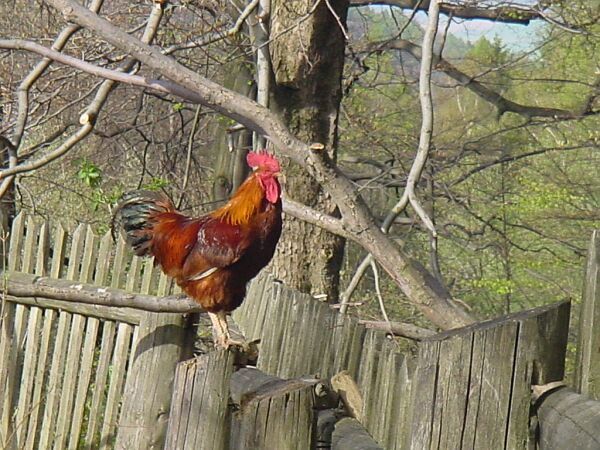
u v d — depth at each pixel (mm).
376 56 22250
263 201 9188
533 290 25516
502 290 23812
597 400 4211
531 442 4250
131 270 10133
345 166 24844
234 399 6430
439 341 4312
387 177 22656
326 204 15391
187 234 9391
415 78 23516
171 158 22875
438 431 4285
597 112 21719
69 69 18188
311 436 5797
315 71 15133
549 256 25062
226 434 6254
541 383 4262
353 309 19859
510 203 23719
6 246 11703
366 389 7547
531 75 23594
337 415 7047
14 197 15500
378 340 7637
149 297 9602
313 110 15273
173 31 17969
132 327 10188
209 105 10438
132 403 9664
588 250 4645
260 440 5766
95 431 10492
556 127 22859
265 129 10195
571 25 18531
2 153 13969
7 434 11281
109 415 10305
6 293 10938
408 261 10289
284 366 8695
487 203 23719
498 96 21328
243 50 16031
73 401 10750
